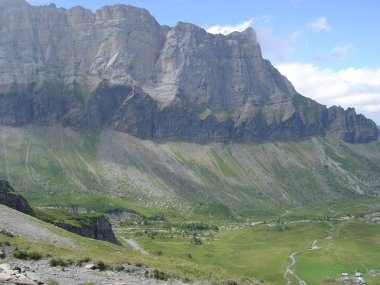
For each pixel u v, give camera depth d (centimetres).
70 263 5475
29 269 4881
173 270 5825
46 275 4622
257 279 6988
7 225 8069
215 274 6225
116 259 5909
